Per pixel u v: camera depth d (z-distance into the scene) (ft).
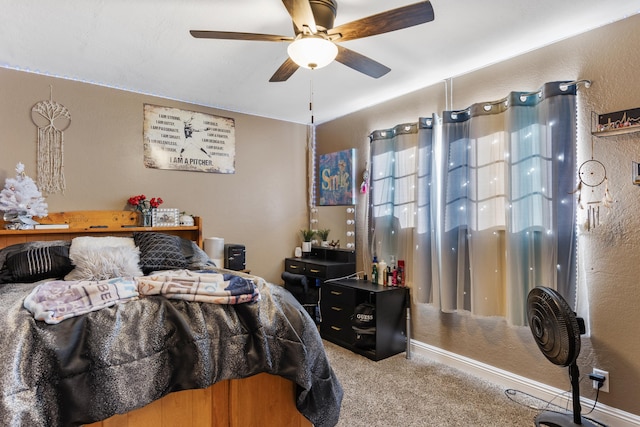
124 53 8.60
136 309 5.27
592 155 7.22
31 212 9.22
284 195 14.48
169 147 11.78
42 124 9.75
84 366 4.45
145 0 6.48
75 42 8.04
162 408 5.17
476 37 7.79
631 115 6.65
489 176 8.68
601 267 7.06
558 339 6.20
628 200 6.75
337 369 9.35
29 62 9.11
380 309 10.00
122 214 10.77
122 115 10.95
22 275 7.66
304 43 6.01
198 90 11.11
